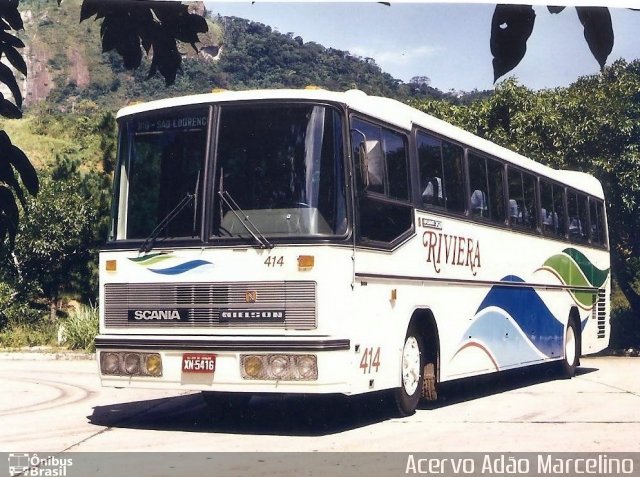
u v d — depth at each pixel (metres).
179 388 9.16
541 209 15.89
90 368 19.19
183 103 9.63
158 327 9.37
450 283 11.80
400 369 10.31
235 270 9.09
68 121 47.47
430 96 24.73
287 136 9.24
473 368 12.55
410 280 10.57
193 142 9.54
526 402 12.59
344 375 8.88
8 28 3.00
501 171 14.09
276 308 8.93
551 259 16.31
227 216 9.23
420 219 10.94
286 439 9.04
